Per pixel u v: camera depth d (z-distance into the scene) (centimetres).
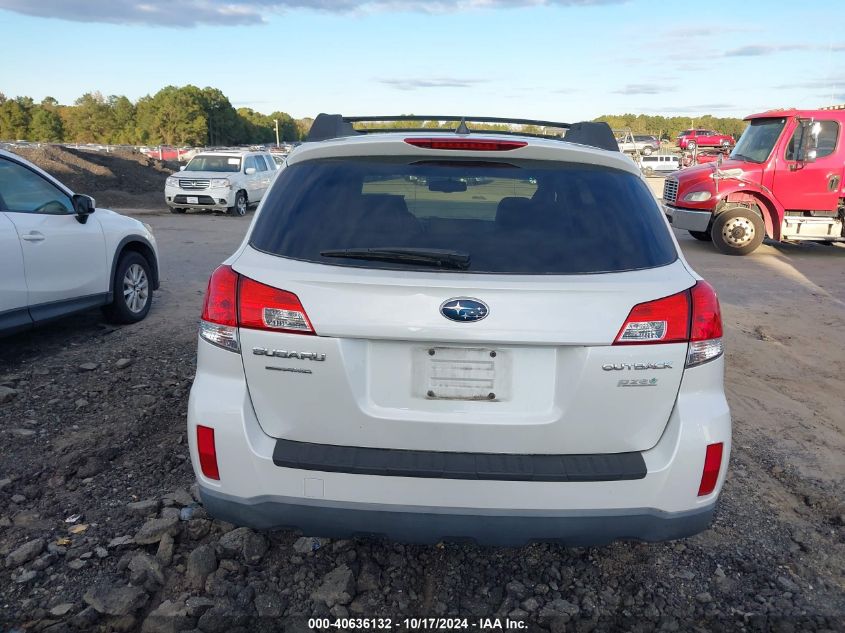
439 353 250
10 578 296
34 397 499
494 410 252
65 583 293
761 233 1328
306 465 250
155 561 304
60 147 2984
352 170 281
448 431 251
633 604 294
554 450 253
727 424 260
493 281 245
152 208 2255
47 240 598
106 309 702
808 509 376
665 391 253
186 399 502
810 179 1305
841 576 316
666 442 255
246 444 254
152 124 13962
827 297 940
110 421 460
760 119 1378
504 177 278
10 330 569
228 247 1320
